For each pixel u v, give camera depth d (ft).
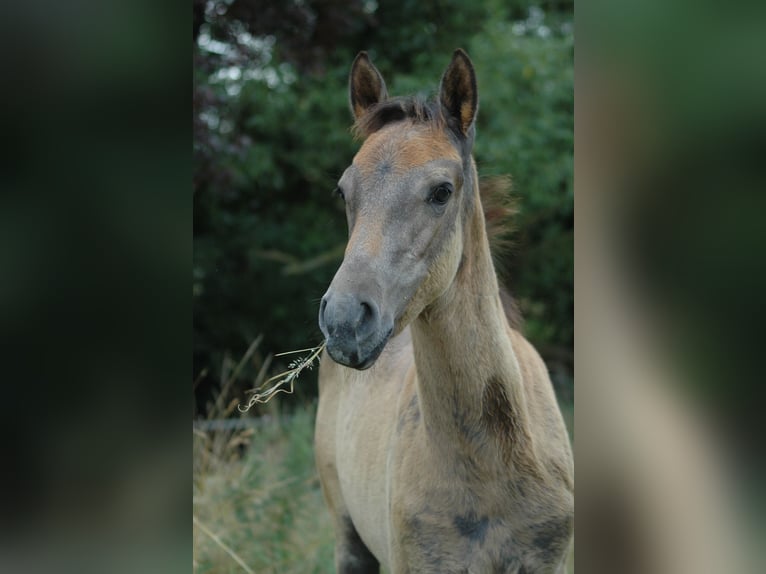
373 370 9.29
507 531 6.84
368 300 5.70
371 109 7.01
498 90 24.32
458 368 6.66
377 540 8.55
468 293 6.79
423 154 6.37
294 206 26.25
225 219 24.61
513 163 24.12
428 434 6.91
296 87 24.75
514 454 6.81
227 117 23.40
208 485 13.12
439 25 26.61
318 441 11.09
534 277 27.22
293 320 25.00
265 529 12.58
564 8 28.25
